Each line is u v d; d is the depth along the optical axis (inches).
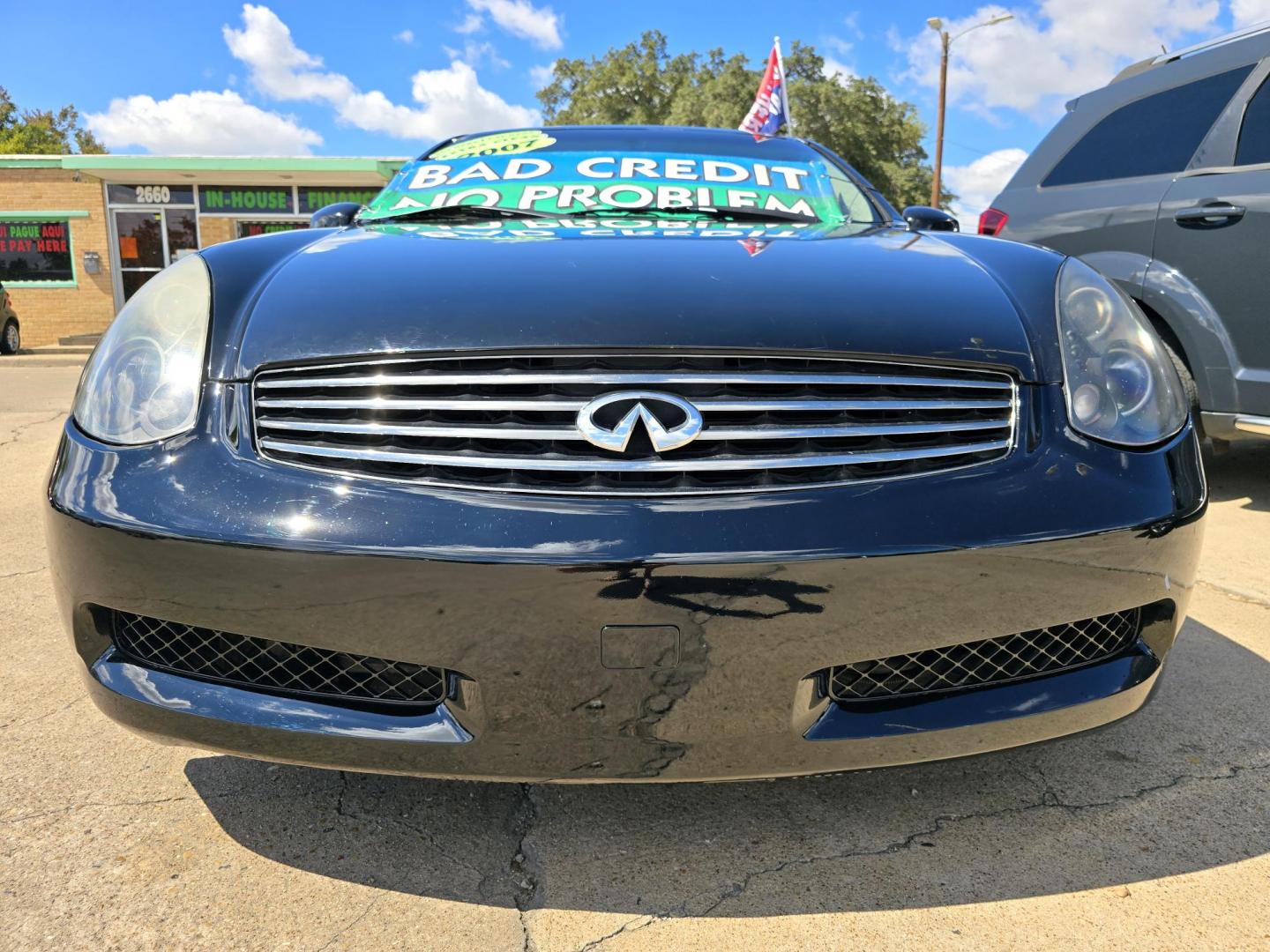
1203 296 126.2
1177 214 129.3
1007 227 158.4
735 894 54.1
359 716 49.2
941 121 841.5
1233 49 131.3
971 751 51.1
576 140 104.6
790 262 62.5
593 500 47.0
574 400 49.0
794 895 54.0
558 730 47.4
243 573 47.6
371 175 595.5
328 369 51.7
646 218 85.5
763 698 47.3
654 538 45.6
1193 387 105.8
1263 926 51.3
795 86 1186.6
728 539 45.9
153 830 59.7
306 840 58.9
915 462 50.3
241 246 67.9
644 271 58.2
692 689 46.7
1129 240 136.6
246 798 63.4
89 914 51.9
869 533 47.0
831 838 59.4
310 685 50.1
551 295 54.3
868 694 50.3
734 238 71.7
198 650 51.4
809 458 48.7
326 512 47.5
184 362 54.0
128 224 625.0
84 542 50.7
